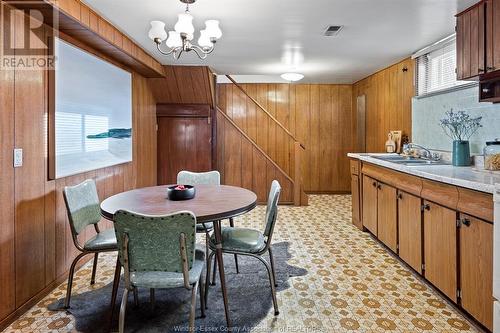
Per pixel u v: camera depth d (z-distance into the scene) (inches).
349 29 135.2
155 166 219.8
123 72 162.1
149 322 87.7
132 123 177.5
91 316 90.3
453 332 82.0
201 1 106.4
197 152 230.1
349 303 96.4
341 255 134.9
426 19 123.6
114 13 114.9
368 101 244.2
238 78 274.4
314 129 281.6
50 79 103.9
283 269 121.0
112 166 151.6
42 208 100.8
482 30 106.0
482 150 125.5
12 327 84.7
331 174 283.3
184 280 71.6
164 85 211.6
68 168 113.3
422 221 108.4
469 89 134.0
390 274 116.2
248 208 90.4
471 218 84.2
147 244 70.1
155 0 104.7
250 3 108.3
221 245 88.8
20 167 91.0
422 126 169.9
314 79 259.0
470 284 84.8
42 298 99.7
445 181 93.7
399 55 179.8
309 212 211.8
